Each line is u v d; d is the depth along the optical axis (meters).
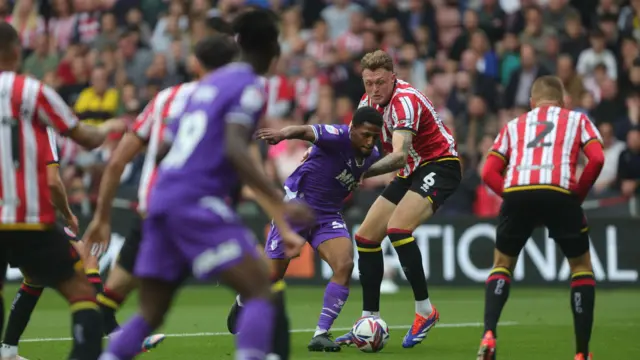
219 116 14.40
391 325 30.72
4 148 16.80
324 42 56.09
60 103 17.14
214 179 14.37
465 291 43.75
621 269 44.69
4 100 16.83
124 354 14.99
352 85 52.69
